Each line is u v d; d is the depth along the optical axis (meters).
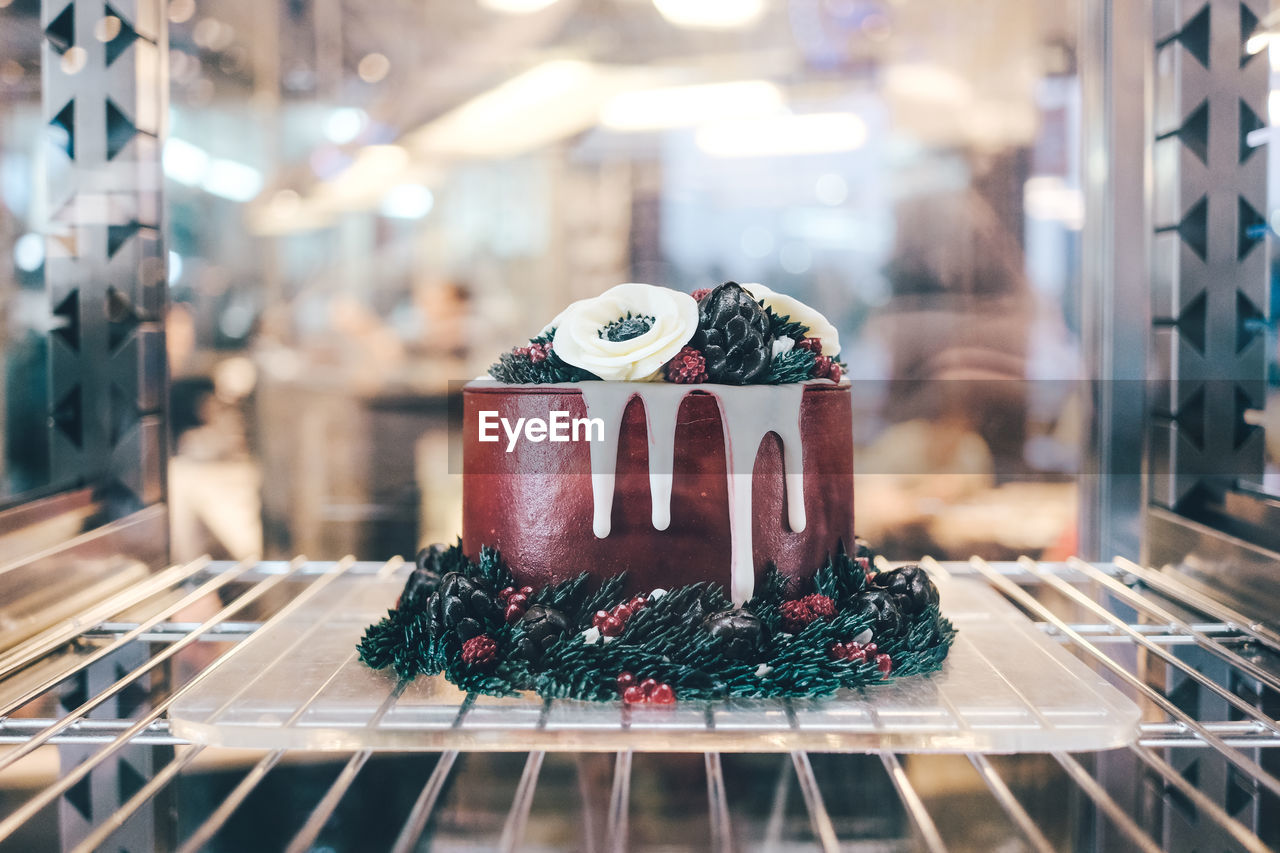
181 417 1.74
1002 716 0.50
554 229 2.05
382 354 1.93
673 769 0.46
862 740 0.48
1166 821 0.42
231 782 0.45
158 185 0.82
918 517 1.42
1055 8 1.67
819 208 1.89
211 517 1.50
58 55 0.78
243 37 1.86
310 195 1.99
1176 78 0.76
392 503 1.57
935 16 1.74
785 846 0.40
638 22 1.93
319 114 1.98
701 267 2.00
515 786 0.44
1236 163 0.76
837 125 1.85
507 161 2.03
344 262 2.01
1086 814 0.42
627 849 0.40
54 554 0.66
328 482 1.62
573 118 2.00
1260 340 0.78
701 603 0.54
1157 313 0.80
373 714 0.50
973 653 0.59
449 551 0.61
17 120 0.77
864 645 0.54
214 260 1.87
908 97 1.79
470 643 0.53
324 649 0.60
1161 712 0.53
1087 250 0.84
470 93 2.01
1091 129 0.84
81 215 0.79
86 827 0.41
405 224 2.04
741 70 1.89
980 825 0.41
